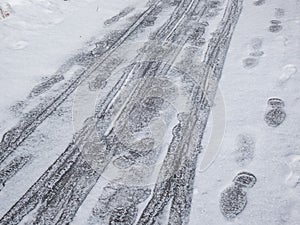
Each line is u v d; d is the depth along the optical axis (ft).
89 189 11.52
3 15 20.25
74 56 18.28
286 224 10.11
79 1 24.03
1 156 12.69
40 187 11.59
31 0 22.16
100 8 23.41
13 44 18.78
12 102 15.16
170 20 21.71
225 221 10.38
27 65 17.38
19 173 12.08
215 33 20.04
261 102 14.60
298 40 18.37
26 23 20.48
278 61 16.97
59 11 22.45
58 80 16.51
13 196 11.31
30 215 10.75
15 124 14.03
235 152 12.52
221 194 11.15
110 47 18.98
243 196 11.03
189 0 24.29
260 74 16.26
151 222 10.53
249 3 23.30
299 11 21.34
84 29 20.89
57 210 10.89
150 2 24.27
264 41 18.74
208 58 17.84
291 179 11.34
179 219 10.57
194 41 19.38
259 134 13.12
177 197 11.20
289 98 14.62
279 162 11.95
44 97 15.46
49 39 19.61
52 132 13.67
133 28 20.90
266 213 10.47
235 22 21.08
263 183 11.34
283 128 13.25
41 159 12.58
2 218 10.66
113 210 10.88
